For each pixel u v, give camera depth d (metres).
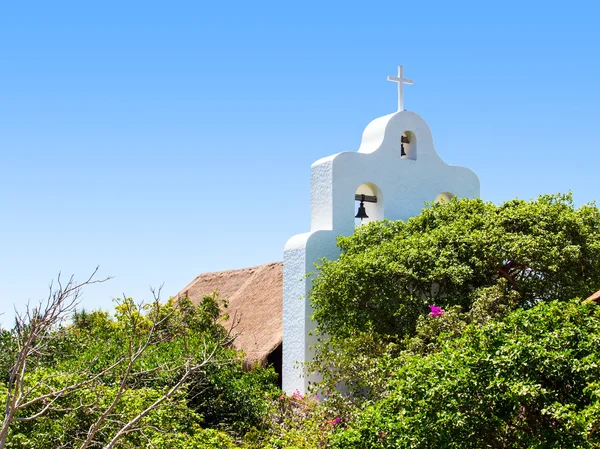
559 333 9.48
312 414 14.36
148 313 18.80
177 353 16.56
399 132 20.69
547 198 17.80
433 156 21.25
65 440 12.24
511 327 9.97
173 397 13.23
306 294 18.53
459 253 16.36
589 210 17.16
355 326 16.36
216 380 17.05
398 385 10.22
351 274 16.30
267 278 25.94
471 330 10.09
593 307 10.13
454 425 9.22
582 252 16.44
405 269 15.95
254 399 16.97
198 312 21.20
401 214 20.36
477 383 9.28
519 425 9.54
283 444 13.16
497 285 15.46
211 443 12.49
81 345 18.67
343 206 19.50
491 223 16.70
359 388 15.44
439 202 20.80
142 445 11.70
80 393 12.41
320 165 19.95
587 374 8.90
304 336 18.44
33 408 12.27
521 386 8.85
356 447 10.29
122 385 10.42
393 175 20.38
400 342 15.44
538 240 15.81
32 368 15.38
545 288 16.36
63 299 9.69
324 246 19.03
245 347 21.25
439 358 10.03
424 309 16.00
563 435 8.62
